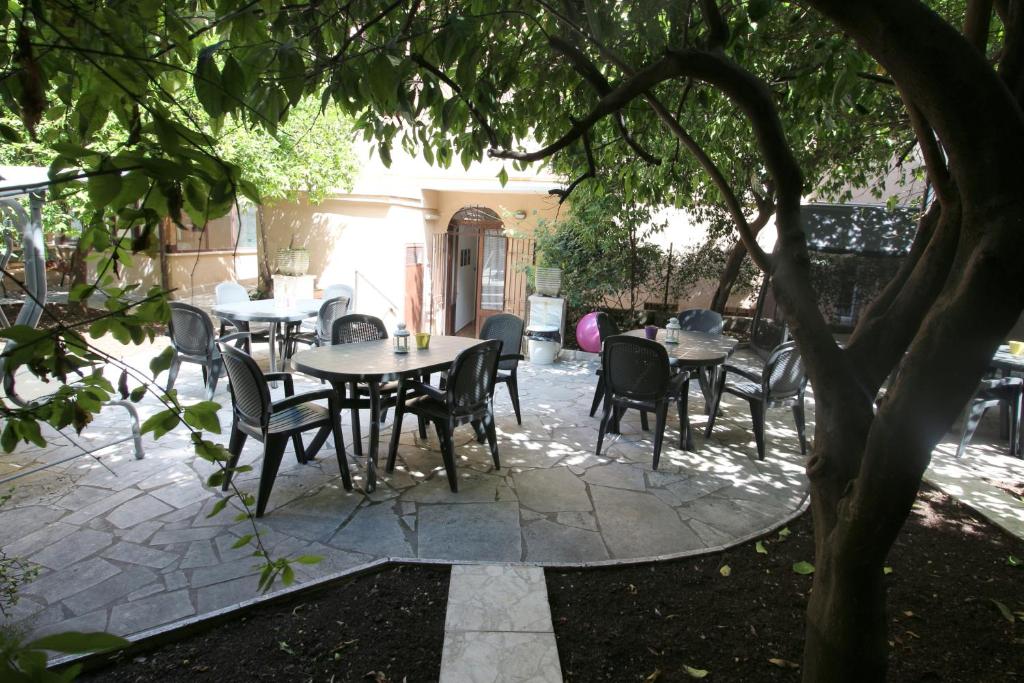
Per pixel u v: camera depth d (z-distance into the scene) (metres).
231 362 3.39
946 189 1.58
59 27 1.09
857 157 5.85
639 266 8.36
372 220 9.05
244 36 1.46
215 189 0.90
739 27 2.46
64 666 2.10
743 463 4.44
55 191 1.00
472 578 2.73
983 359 1.19
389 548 3.01
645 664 2.21
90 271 7.12
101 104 1.10
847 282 7.89
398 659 2.21
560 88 3.02
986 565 3.02
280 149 7.09
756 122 1.65
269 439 3.31
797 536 3.30
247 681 2.07
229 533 3.10
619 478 4.07
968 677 2.19
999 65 1.40
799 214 1.79
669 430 5.22
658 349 4.16
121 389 1.13
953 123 1.09
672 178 4.00
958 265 1.21
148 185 0.91
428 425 5.09
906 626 2.49
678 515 3.52
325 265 9.37
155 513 3.30
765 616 2.53
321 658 2.21
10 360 0.97
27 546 2.91
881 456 1.34
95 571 2.71
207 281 8.62
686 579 2.83
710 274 8.70
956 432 5.39
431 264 10.04
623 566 2.91
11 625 2.11
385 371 3.77
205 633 2.34
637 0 2.22
